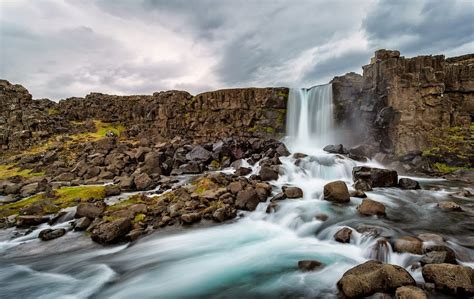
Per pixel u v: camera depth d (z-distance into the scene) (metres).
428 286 10.09
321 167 29.95
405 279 9.98
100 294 12.17
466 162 30.78
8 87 66.88
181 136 54.84
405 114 33.91
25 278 13.84
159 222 19.55
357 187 23.78
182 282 12.72
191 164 37.56
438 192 23.14
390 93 34.28
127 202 23.33
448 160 31.69
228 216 20.14
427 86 34.12
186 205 21.50
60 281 13.45
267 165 30.42
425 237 13.41
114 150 45.09
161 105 58.91
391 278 9.99
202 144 45.69
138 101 68.62
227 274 13.17
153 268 14.19
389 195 22.20
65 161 43.59
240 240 16.88
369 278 10.03
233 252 15.37
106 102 70.75
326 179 28.97
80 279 13.55
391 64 34.44
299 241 16.23
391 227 15.34
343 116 40.72
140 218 20.09
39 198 26.22
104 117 67.00
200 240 17.09
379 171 25.45
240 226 18.94
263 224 19.12
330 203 20.47
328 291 10.85
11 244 17.78
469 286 9.50
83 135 57.94
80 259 15.60
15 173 41.16
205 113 55.69
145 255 15.64
